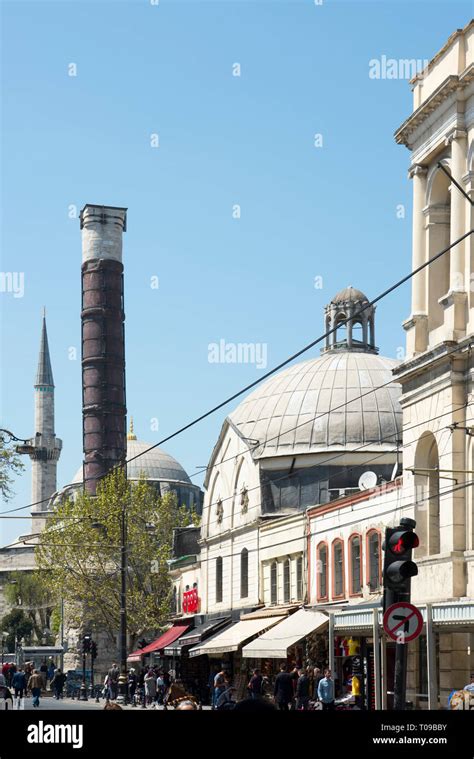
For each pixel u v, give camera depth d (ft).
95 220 468.34
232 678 252.01
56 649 424.05
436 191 158.51
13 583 626.64
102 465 451.12
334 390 273.13
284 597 232.32
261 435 269.23
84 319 464.65
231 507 271.49
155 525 356.59
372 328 309.42
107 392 456.86
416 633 84.53
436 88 150.92
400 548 84.79
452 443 144.46
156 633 381.81
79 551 337.31
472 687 111.75
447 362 146.30
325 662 192.54
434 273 157.17
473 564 139.23
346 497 197.57
